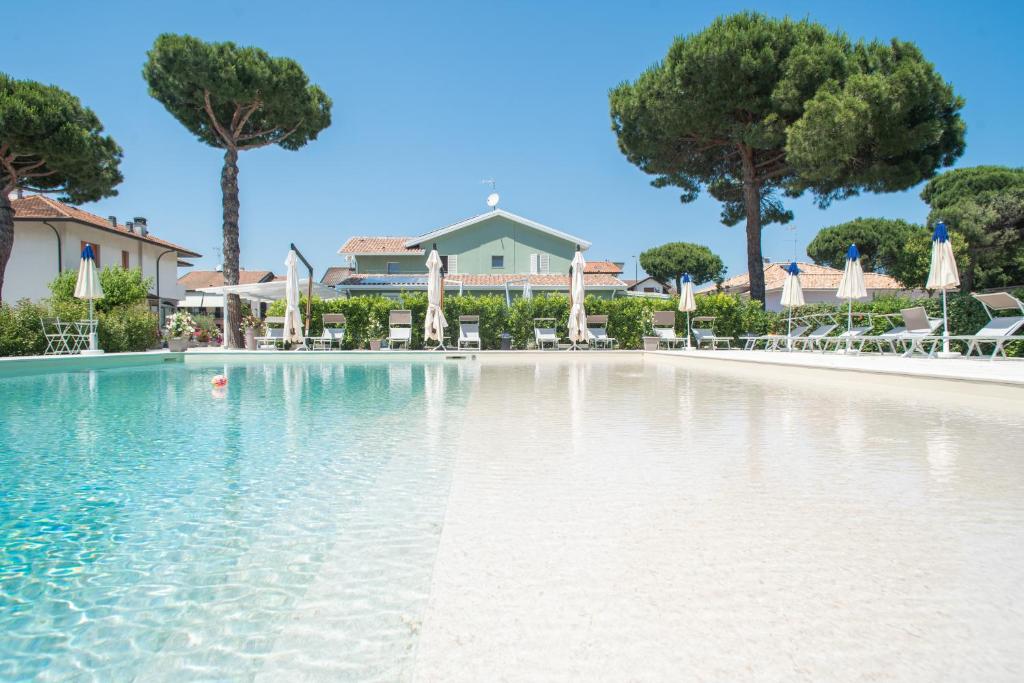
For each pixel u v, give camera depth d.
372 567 1.96
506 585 1.70
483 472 3.06
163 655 1.46
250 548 2.14
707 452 3.55
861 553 1.94
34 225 24.20
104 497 2.80
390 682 1.31
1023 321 8.85
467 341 17.66
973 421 4.79
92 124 20.00
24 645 1.53
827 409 5.54
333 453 3.75
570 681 1.24
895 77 16.84
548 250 30.62
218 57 17.55
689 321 18.00
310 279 17.30
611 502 2.52
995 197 27.62
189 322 17.48
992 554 1.92
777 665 1.29
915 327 10.57
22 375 10.19
